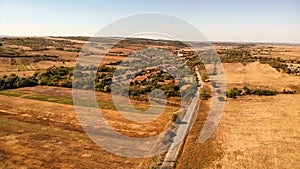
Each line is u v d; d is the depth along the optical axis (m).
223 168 32.22
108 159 32.94
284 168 32.44
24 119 47.38
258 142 39.88
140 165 31.62
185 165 32.78
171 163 33.12
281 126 46.47
